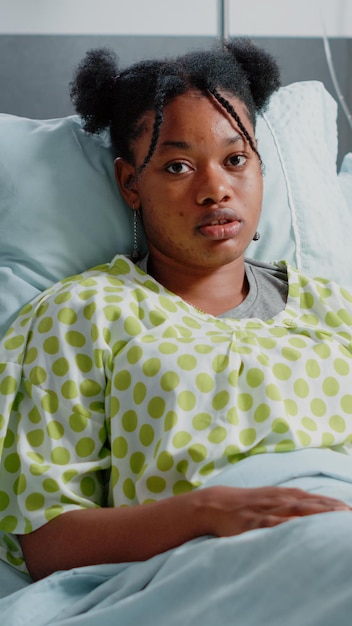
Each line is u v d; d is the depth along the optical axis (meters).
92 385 1.22
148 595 0.95
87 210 1.42
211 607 0.90
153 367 1.20
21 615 1.04
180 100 1.31
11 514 1.19
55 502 1.16
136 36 2.52
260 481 1.13
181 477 1.17
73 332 1.24
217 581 0.93
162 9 2.52
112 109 1.42
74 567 1.14
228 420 1.18
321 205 1.61
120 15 2.50
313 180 1.62
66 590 1.08
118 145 1.41
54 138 1.45
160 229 1.32
